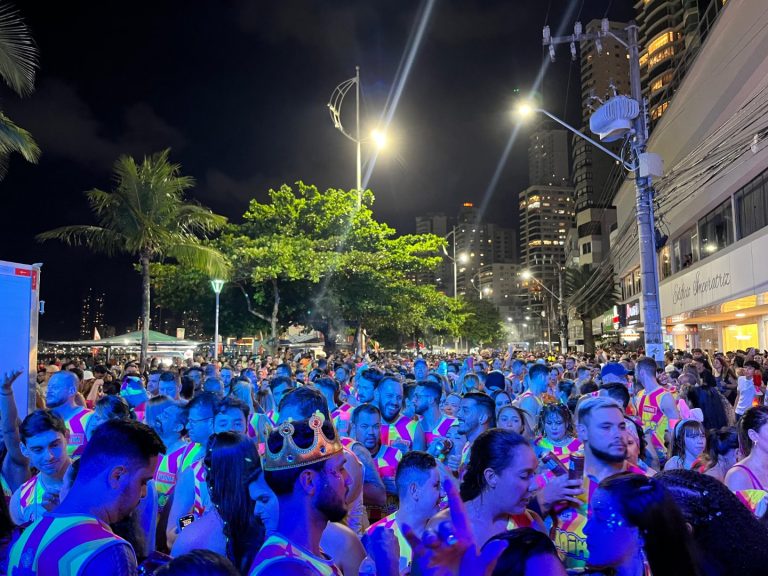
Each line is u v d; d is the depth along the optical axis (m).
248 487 3.36
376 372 8.48
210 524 3.40
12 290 7.39
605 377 9.04
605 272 54.81
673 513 2.14
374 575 2.74
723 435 4.91
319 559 2.25
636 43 14.27
